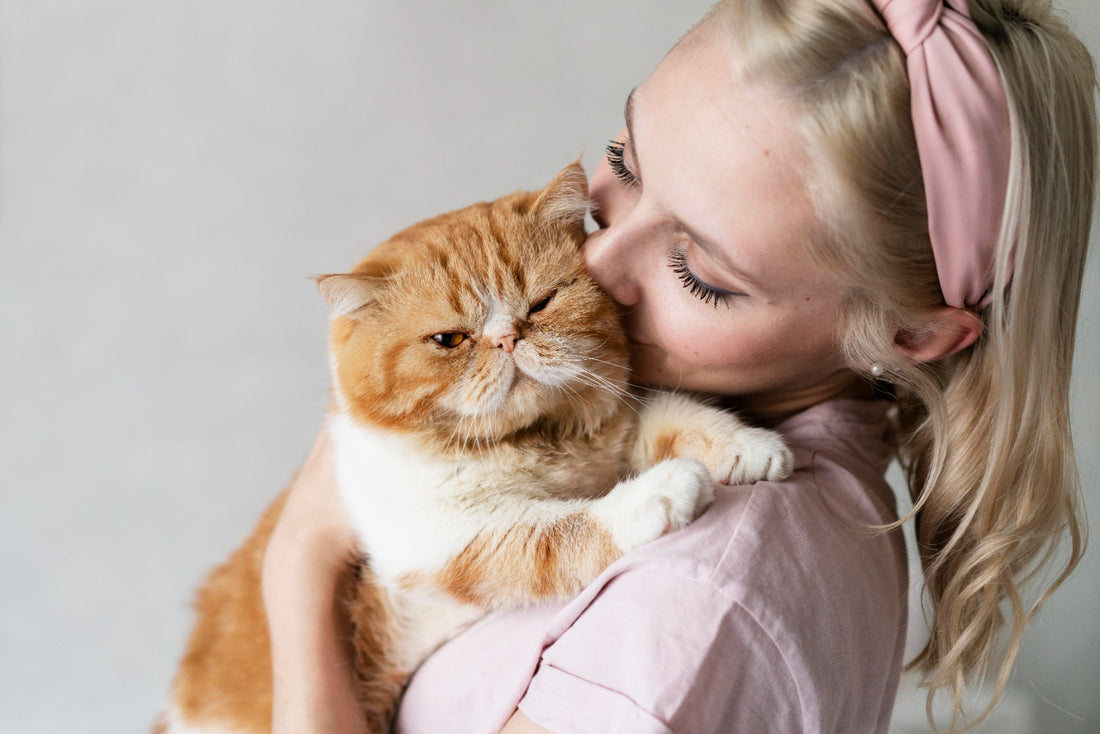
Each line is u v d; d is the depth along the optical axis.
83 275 2.34
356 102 2.31
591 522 1.03
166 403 2.46
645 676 0.80
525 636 1.02
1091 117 0.98
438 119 2.33
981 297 1.00
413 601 1.18
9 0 2.16
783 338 0.99
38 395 2.39
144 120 2.27
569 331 1.11
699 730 0.79
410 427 1.15
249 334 2.45
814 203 0.87
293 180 2.36
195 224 2.36
